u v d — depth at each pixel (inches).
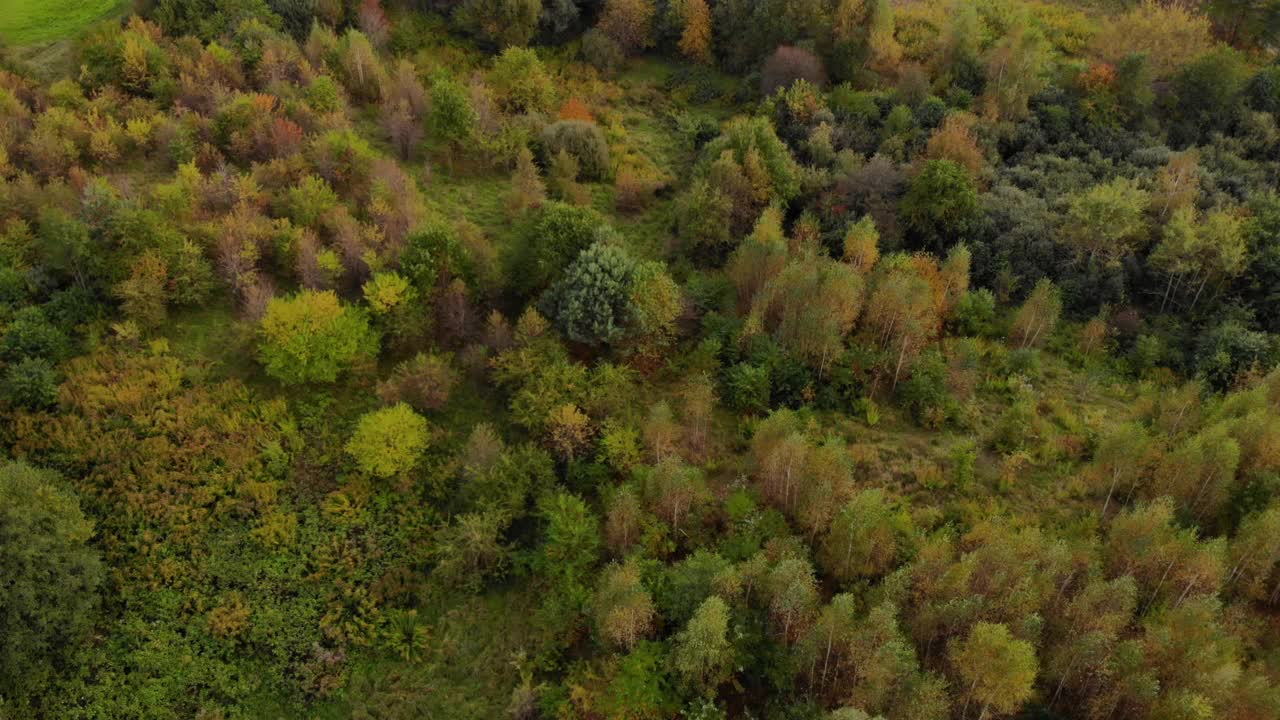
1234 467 1482.5
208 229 2015.3
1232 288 2108.8
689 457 1780.3
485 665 1472.7
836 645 1268.5
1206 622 1228.5
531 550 1592.0
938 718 1171.3
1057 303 1998.0
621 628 1327.5
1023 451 1765.5
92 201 1884.8
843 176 2431.1
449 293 1937.7
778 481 1584.6
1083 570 1375.5
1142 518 1380.4
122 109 2418.8
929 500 1689.2
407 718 1412.4
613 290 1905.8
